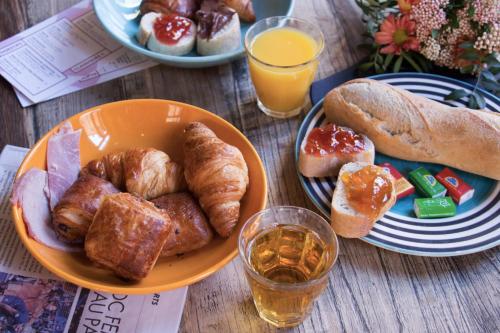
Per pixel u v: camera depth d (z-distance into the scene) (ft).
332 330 1.95
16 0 2.95
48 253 1.95
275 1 2.88
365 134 2.33
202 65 2.56
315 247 1.93
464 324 1.96
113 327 1.94
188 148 2.15
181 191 2.15
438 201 2.15
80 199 2.00
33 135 2.45
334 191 2.13
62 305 1.98
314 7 2.92
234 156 2.10
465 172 2.30
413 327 1.96
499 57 2.58
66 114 2.52
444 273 2.06
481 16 2.38
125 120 2.31
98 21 2.85
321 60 2.71
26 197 2.01
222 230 2.01
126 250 1.87
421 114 2.27
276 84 2.38
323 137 2.23
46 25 2.84
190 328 1.96
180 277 1.92
